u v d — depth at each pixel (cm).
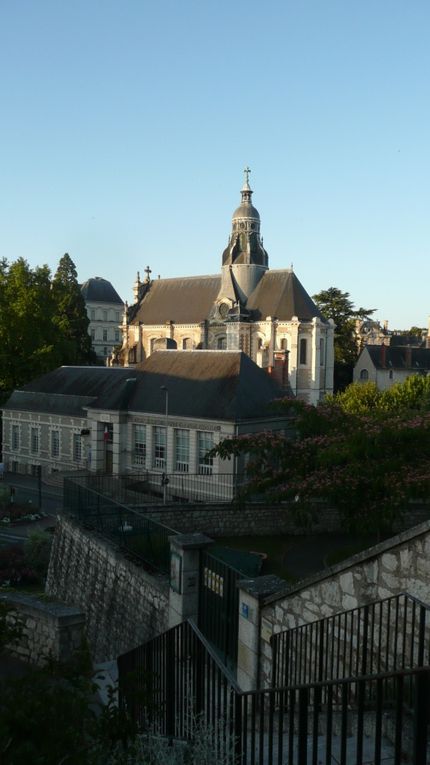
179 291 9800
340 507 1973
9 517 3569
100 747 564
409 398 4941
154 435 3812
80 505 2308
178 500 3381
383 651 923
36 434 4794
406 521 2536
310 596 1045
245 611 1180
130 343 9994
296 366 8281
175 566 1445
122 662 1222
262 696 637
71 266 8431
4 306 5556
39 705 516
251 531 2539
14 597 1253
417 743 430
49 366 5606
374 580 940
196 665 861
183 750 663
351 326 9356
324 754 688
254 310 8700
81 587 2094
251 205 9088
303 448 2166
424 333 13375
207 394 3634
